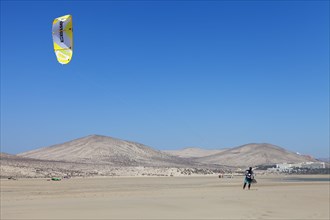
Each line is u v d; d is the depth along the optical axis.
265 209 21.89
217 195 31.73
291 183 57.72
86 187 47.16
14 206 23.27
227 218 18.58
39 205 23.77
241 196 30.48
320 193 33.94
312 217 18.98
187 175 109.38
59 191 39.22
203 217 18.91
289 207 22.84
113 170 108.31
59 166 105.75
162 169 115.06
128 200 27.02
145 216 19.11
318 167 156.38
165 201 26.16
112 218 18.47
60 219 18.11
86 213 20.03
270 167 161.88
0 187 45.78
